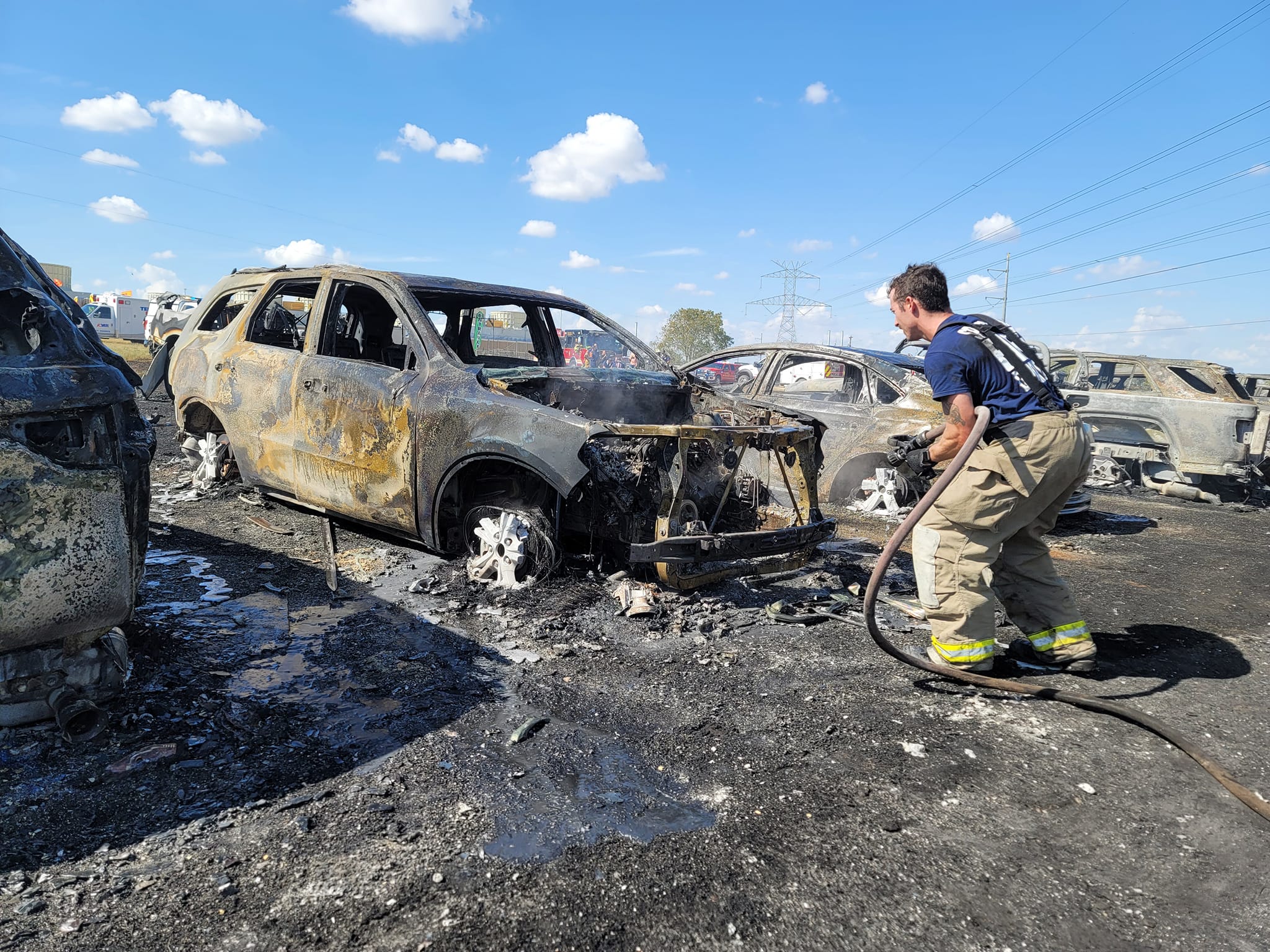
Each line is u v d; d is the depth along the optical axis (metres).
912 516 3.04
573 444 3.48
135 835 1.91
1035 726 2.81
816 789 2.29
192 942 1.57
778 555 4.34
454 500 4.17
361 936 1.60
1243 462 9.62
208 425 5.77
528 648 3.28
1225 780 2.44
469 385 3.93
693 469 4.55
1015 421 3.00
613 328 5.55
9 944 1.53
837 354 7.45
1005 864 1.98
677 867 1.88
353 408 4.29
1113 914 1.81
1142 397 10.29
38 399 2.07
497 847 1.93
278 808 2.05
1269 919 1.82
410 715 2.63
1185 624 4.20
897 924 1.73
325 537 4.64
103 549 2.25
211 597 3.61
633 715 2.74
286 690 2.76
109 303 31.39
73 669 2.35
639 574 4.14
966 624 3.15
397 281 4.47
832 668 3.26
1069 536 6.94
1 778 2.10
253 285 5.43
